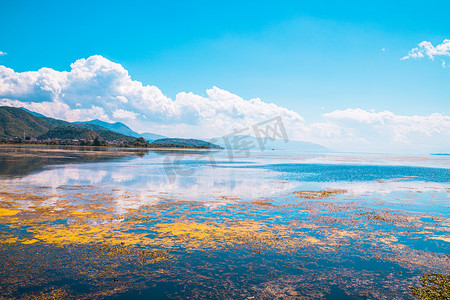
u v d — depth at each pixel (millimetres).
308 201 24516
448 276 10961
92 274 10438
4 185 28453
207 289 9711
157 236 14500
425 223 17953
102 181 33531
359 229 16547
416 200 25922
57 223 16109
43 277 10109
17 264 10977
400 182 40281
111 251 12414
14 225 15531
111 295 9172
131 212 19109
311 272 11117
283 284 10195
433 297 9430
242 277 10602
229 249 13133
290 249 13320
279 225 16969
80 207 20000
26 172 39531
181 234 14898
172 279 10289
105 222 16594
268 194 27797
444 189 33406
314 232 15820
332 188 32969
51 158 70750
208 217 18453
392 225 17438
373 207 22594
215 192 28391
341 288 10008
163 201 23172
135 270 10852
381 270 11391
